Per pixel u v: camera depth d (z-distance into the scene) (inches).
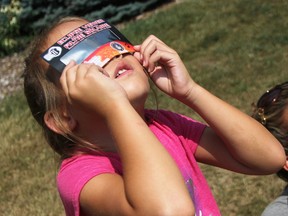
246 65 242.7
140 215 53.5
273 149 74.2
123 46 67.7
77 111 66.7
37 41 72.4
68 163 67.1
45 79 69.9
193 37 278.7
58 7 324.8
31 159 194.2
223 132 73.2
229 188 163.5
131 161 54.8
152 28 296.7
